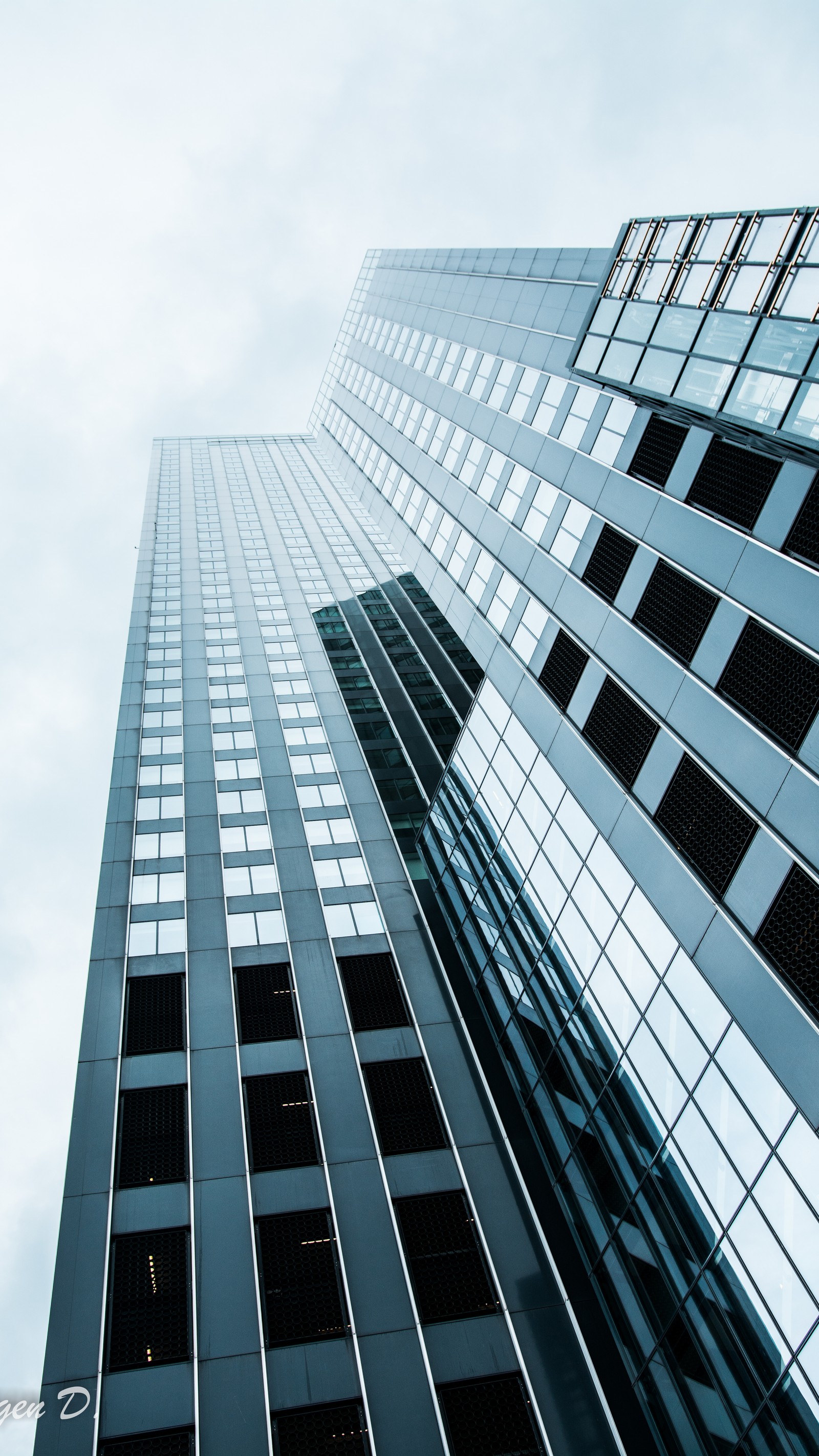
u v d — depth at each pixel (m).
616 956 22.03
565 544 27.75
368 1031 29.31
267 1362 20.75
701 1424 17.92
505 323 37.03
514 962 28.09
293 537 76.69
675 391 21.47
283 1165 25.00
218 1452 19.09
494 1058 28.73
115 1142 25.14
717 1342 17.50
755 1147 16.55
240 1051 28.23
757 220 19.59
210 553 71.88
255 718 46.84
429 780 41.88
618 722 23.16
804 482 18.11
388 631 58.22
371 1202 24.27
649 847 20.78
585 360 26.61
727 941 17.59
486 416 36.94
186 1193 24.03
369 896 35.00
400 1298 22.22
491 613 32.81
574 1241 23.67
